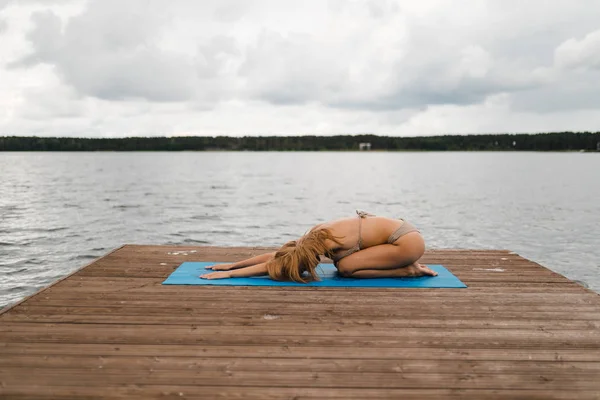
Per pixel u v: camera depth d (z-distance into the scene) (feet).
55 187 94.73
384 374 9.34
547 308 13.47
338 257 16.44
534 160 352.90
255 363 9.75
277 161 341.00
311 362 9.82
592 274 28.89
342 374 9.32
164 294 14.48
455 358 10.10
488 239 40.22
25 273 27.76
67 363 9.70
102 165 248.11
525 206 65.00
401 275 16.57
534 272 17.60
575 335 11.46
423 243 16.12
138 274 16.89
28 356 10.00
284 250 16.24
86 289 14.92
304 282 15.84
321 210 60.64
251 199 74.23
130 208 60.34
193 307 13.28
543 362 9.96
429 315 12.79
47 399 8.39
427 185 107.24
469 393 8.69
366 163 287.48
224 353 10.21
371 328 11.77
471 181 121.49
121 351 10.28
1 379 9.03
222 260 19.29
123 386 8.80
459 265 18.65
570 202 69.97
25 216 51.21
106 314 12.60
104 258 19.43
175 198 74.59
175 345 10.61
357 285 15.65
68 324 11.85
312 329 11.67
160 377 9.14
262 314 12.75
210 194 82.43
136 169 196.44
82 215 53.06
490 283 16.11
